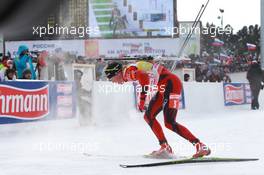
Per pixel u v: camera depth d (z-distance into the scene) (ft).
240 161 41.93
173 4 194.18
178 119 104.01
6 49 185.68
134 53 196.13
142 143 58.49
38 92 72.64
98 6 190.70
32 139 62.39
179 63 160.04
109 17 192.95
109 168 37.88
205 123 91.50
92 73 87.35
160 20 195.00
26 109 70.08
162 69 45.55
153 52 195.42
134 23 195.52
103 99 90.22
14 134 67.67
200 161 41.45
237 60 230.07
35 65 99.76
